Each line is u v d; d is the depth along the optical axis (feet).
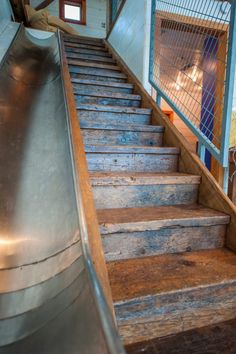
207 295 2.92
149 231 3.58
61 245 2.81
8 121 5.37
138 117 7.05
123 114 6.88
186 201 4.72
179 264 3.37
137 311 2.62
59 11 19.70
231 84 4.05
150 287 2.80
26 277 2.73
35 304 2.30
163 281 2.93
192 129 5.35
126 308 2.57
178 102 6.99
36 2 18.93
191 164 5.11
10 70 7.45
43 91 7.13
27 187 3.94
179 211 4.13
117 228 3.41
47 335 1.82
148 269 3.21
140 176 4.49
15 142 4.87
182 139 5.65
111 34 12.26
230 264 3.39
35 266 2.83
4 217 3.52
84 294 1.85
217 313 2.99
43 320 2.03
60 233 2.99
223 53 6.49
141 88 8.16
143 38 8.24
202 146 5.03
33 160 4.47
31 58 9.54
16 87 6.80
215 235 3.92
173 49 7.63
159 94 7.04
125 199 4.33
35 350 1.74
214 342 2.63
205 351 2.48
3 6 11.22
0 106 5.72
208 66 7.03
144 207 4.37
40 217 3.42
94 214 2.74
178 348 2.52
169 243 3.70
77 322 1.69
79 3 20.30
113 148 5.11
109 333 1.37
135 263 3.36
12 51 8.77
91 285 1.82
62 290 2.21
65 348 1.58
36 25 15.33
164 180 4.53
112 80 9.47
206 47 6.91
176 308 2.79
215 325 2.93
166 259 3.51
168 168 5.55
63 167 3.90
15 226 3.39
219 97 5.73
